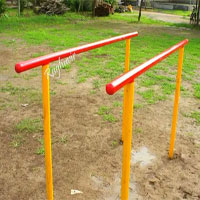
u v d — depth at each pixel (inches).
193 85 216.8
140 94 194.4
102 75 230.7
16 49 319.0
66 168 114.2
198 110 173.5
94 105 175.8
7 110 165.6
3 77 224.5
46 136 76.9
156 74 239.8
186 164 119.5
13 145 129.2
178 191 103.3
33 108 169.5
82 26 534.3
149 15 864.3
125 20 677.9
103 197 99.1
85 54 301.3
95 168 114.8
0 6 566.9
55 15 640.4
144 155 125.0
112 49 328.2
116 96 191.2
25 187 103.0
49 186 81.7
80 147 129.6
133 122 155.1
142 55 301.1
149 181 108.0
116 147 130.4
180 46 104.0
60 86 207.8
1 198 97.0
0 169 112.4
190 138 140.8
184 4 1227.2
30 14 640.4
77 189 102.5
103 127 148.4
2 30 442.0
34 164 116.3
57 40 370.9
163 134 143.6
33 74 234.4
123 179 70.9
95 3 688.4
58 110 167.6
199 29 571.2
